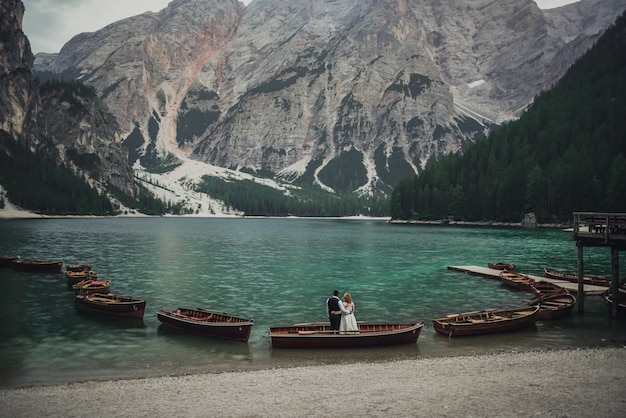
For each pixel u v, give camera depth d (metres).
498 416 19.58
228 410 20.45
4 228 180.00
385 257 92.31
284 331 32.22
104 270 70.75
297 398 21.80
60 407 20.89
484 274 66.25
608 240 39.56
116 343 32.69
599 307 44.88
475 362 27.56
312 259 88.69
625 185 173.38
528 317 36.59
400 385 23.53
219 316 35.97
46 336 34.53
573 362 27.41
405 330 31.80
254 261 84.69
